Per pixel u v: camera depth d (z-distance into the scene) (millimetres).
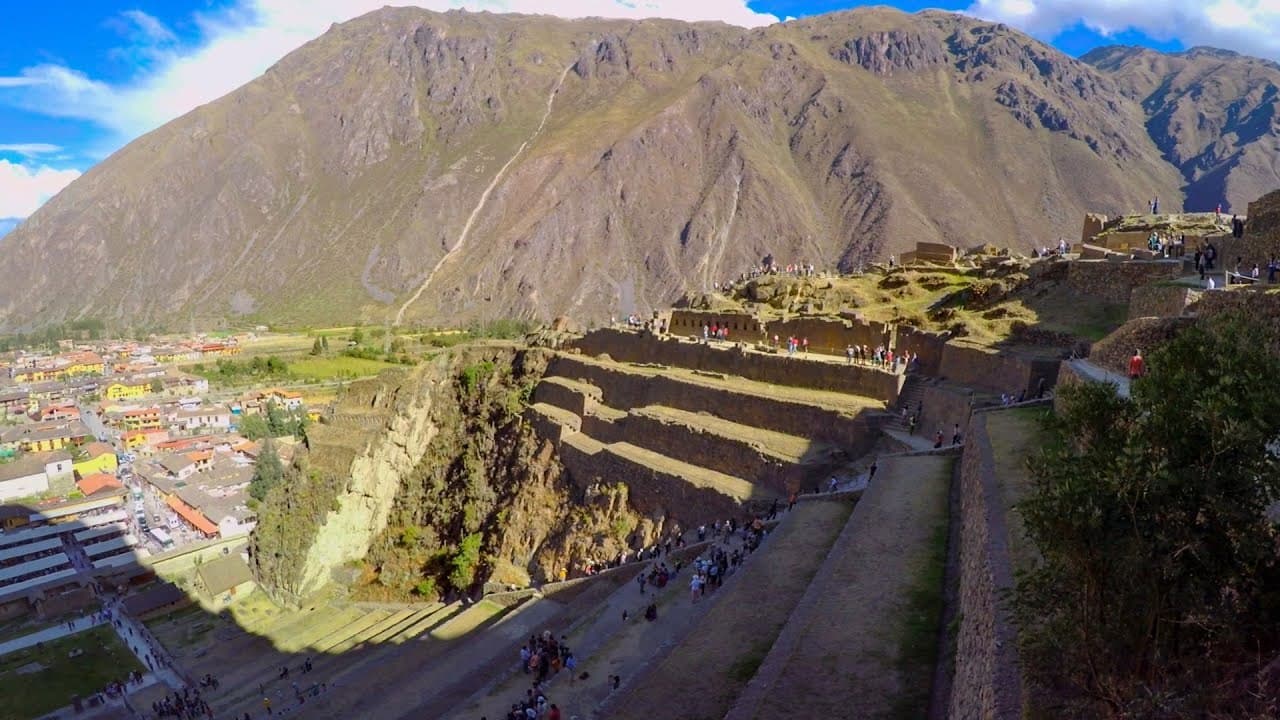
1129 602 15633
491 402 99188
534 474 81688
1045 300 67312
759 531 50250
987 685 19500
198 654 77250
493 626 58625
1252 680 14688
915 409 60750
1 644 83562
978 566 26344
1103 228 87188
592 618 47875
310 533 88188
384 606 82500
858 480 53469
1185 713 14461
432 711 47406
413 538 88875
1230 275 47031
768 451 60688
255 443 150000
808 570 40594
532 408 89688
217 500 117500
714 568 46438
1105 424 17500
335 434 99062
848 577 34094
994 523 27484
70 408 187125
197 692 68375
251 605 87500
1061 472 17000
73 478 135375
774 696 27062
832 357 73875
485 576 76688
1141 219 83125
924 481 45250
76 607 93125
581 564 67750
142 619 87250
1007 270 77688
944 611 30938
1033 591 17797
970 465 39000
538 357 100875
